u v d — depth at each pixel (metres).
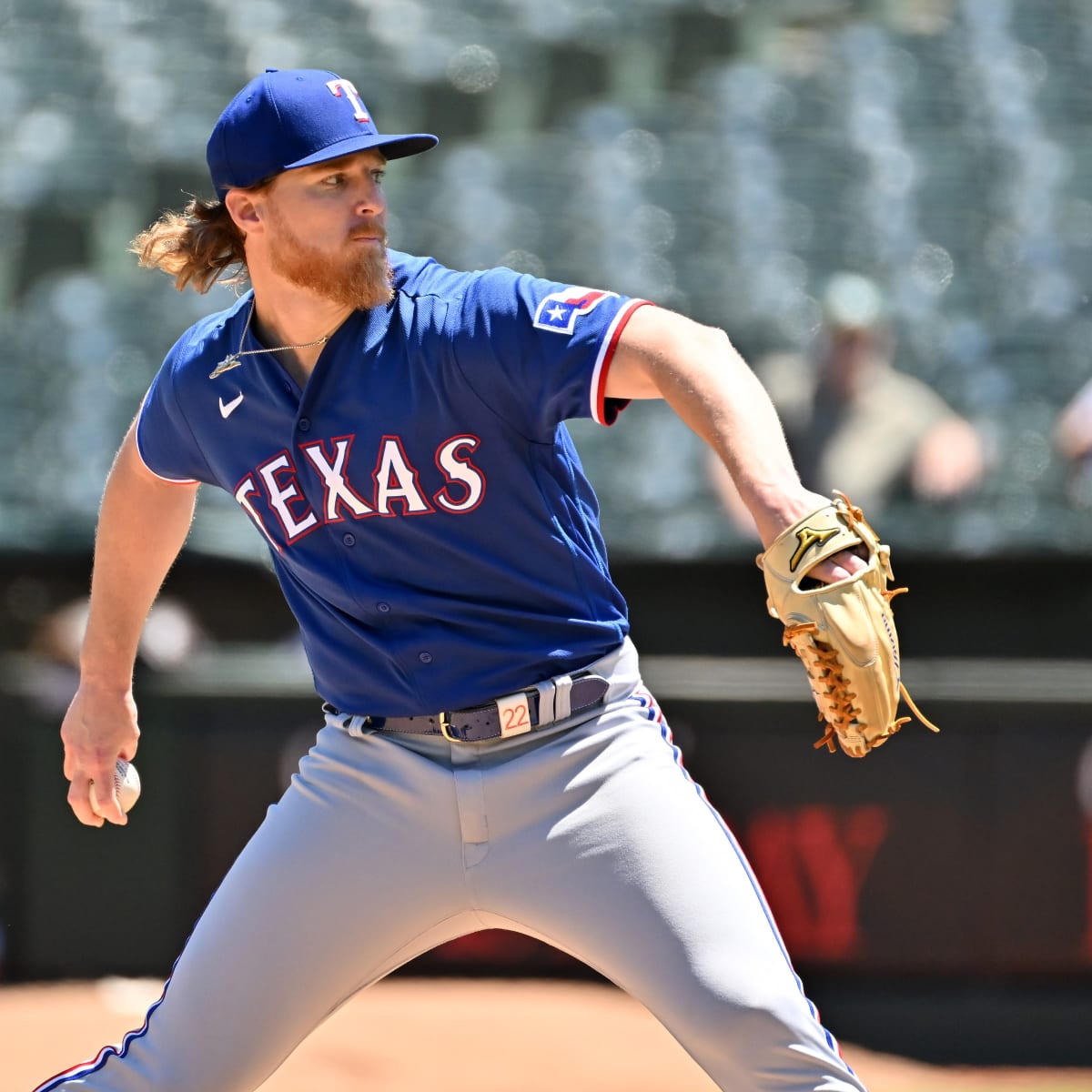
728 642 27.28
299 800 9.04
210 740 21.25
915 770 20.61
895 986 20.45
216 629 26.50
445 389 8.32
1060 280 31.80
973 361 29.98
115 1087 8.70
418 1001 19.73
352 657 9.00
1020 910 20.39
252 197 8.51
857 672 7.75
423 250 33.38
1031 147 35.19
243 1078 8.76
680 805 8.49
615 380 8.10
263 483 9.03
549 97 37.66
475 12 39.44
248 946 8.76
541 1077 16.83
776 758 20.89
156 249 9.45
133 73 36.81
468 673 8.67
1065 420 27.56
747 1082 8.02
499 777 8.56
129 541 9.96
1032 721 20.47
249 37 38.16
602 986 20.66
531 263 33.09
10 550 26.34
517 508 8.53
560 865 8.47
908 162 34.91
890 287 31.88
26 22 38.09
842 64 38.03
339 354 8.52
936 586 26.69
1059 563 26.23
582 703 8.65
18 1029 18.22
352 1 39.47
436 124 36.94
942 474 25.84
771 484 7.71
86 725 10.06
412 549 8.65
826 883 20.67
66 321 31.44
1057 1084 18.61
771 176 34.75
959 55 38.03
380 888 8.76
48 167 34.47
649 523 27.30
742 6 39.66
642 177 34.94
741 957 8.08
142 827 21.19
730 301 31.81
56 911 21.11
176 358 9.33
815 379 26.19
